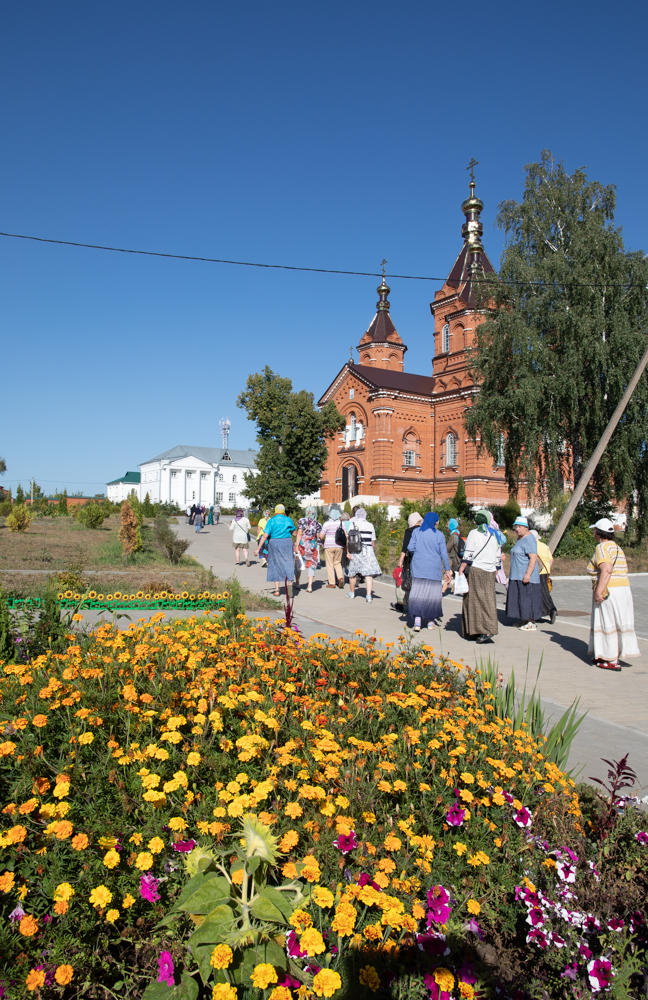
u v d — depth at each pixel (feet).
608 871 9.23
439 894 7.53
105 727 10.61
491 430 88.89
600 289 82.58
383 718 12.09
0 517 144.25
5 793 9.20
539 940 7.89
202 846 8.01
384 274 53.26
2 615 17.12
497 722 12.72
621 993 7.18
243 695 11.64
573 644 31.53
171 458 282.56
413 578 32.22
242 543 61.36
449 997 6.50
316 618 34.83
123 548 61.72
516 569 35.06
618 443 82.38
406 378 158.61
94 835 8.18
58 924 7.16
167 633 17.94
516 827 9.59
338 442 156.87
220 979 6.47
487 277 90.12
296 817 8.34
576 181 89.86
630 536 94.07
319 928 7.16
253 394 129.08
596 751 16.94
